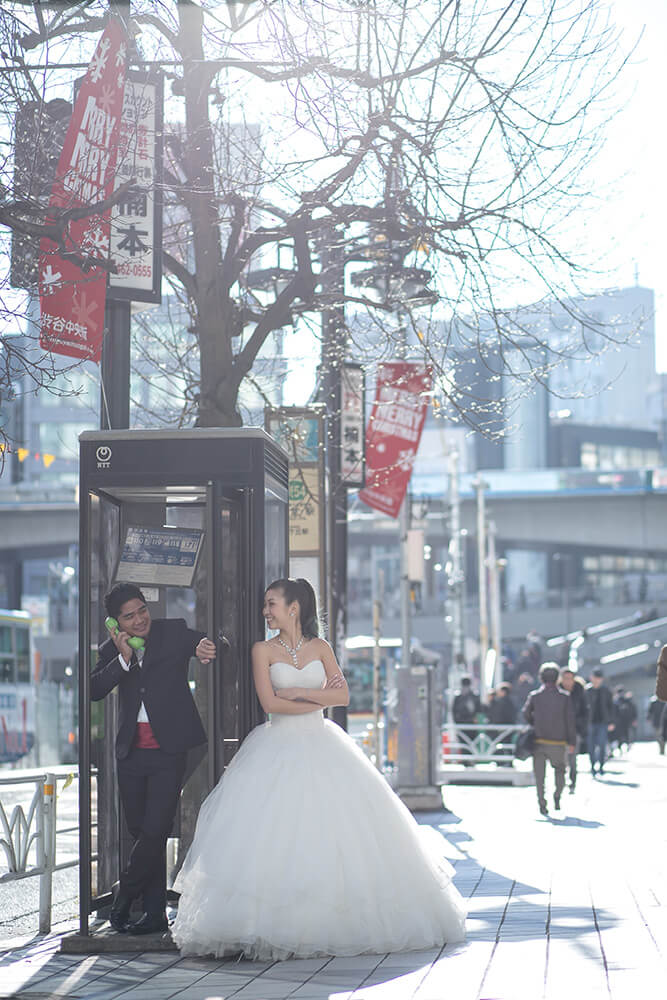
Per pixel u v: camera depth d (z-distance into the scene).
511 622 71.62
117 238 9.97
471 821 16.70
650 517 67.44
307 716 7.45
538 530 68.44
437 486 70.38
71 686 42.69
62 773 9.27
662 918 7.68
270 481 8.55
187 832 8.82
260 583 8.18
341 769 7.29
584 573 109.69
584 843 13.32
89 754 7.92
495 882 10.10
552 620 71.25
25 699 31.17
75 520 64.94
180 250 13.68
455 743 27.05
